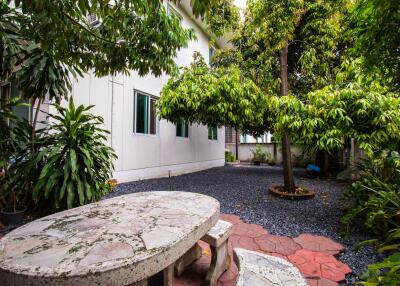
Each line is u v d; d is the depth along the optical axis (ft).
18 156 9.14
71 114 9.33
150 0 5.07
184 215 4.97
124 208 5.48
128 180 17.03
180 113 15.01
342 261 6.61
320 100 9.55
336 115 9.18
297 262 6.46
